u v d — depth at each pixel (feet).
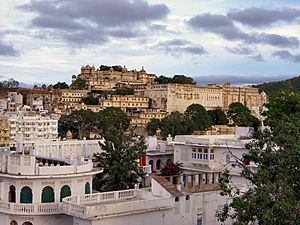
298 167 109.40
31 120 648.38
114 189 203.62
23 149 204.95
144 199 167.84
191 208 173.78
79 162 187.42
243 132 274.36
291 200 102.83
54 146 248.73
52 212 165.99
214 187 190.08
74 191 174.50
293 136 115.14
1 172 173.37
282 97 263.08
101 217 146.41
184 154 252.62
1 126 625.41
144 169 240.12
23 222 167.94
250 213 105.91
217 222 181.06
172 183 179.63
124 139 213.05
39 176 166.50
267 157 114.83
